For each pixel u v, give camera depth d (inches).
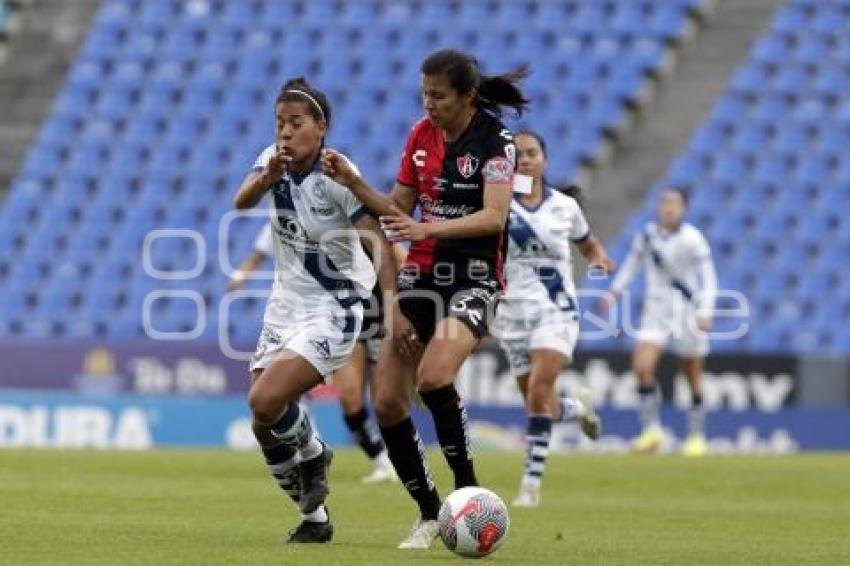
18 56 4675.2
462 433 1197.1
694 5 4330.7
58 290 4020.7
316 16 4554.6
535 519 1552.7
